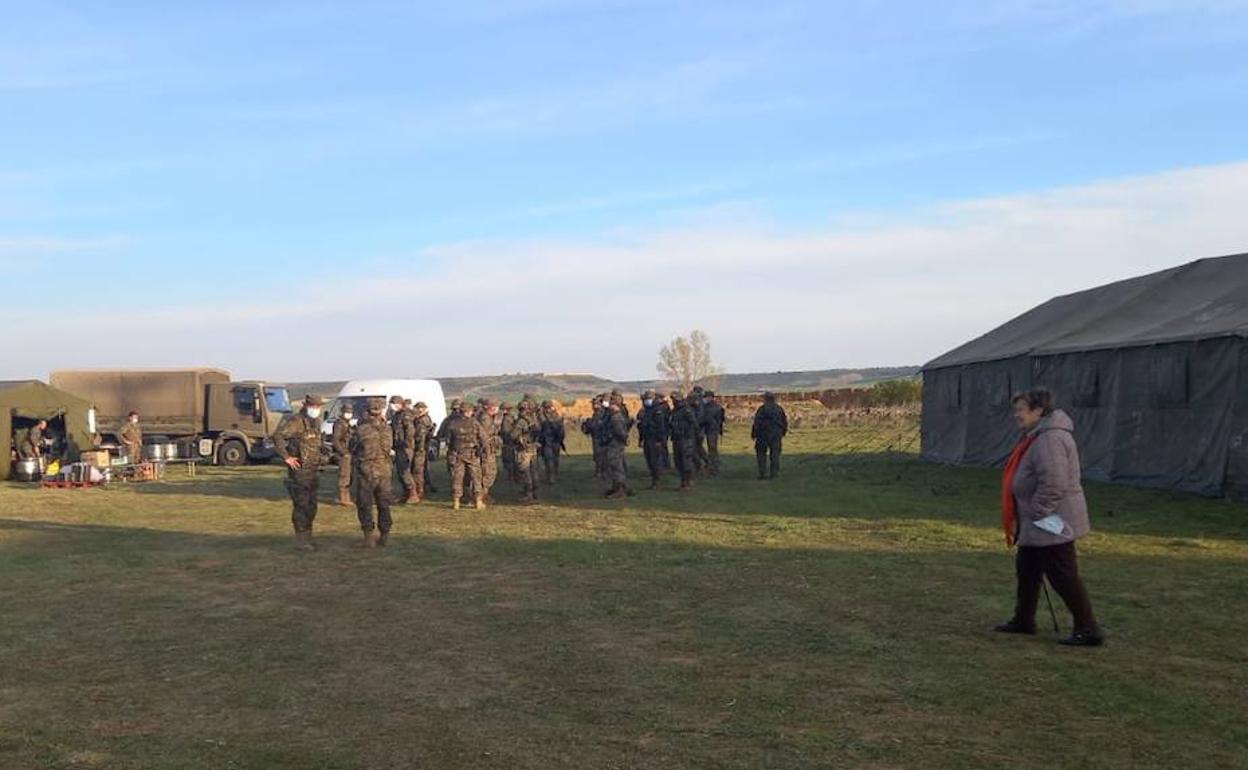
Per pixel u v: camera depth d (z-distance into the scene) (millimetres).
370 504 13000
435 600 9516
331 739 5637
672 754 5301
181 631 8383
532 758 5281
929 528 13477
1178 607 8578
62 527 15383
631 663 7148
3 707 6332
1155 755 5188
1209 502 15320
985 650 7309
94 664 7359
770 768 5078
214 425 30828
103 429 30672
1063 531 7289
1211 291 19172
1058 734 5520
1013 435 22688
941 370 26391
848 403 56938
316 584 10422
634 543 12750
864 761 5160
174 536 14266
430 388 31312
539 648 7625
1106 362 18812
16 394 25484
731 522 14609
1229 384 15656
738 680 6684
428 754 5371
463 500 18562
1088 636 7355
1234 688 6316
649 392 22266
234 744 5570
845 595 9328
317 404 13023
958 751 5281
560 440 22406
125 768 5207
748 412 56688
